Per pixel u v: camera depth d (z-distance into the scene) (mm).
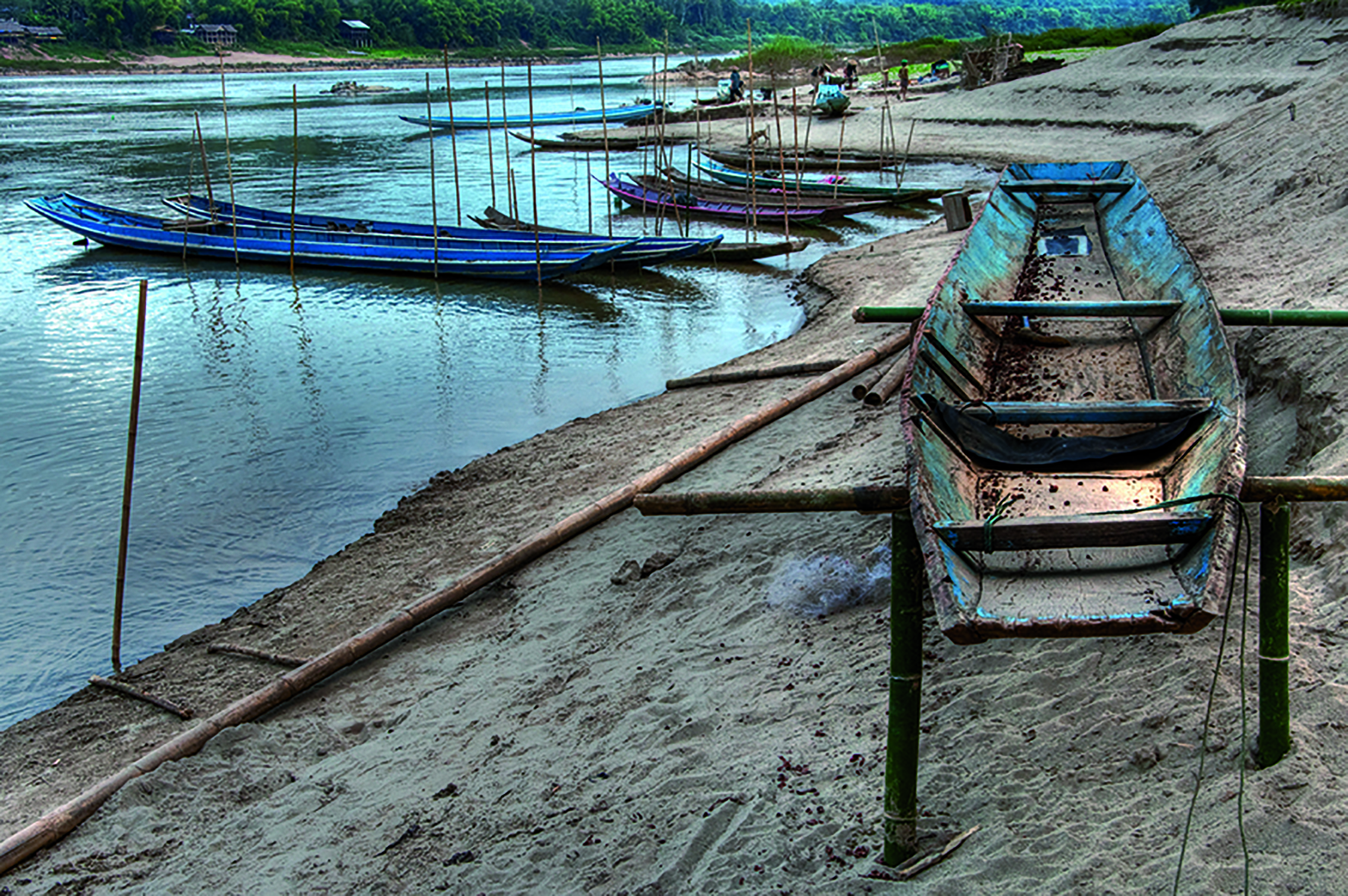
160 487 12711
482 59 151250
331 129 57656
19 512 12070
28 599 10172
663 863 4824
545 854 5180
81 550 11172
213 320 21062
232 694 8172
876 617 6809
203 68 131375
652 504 4703
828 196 31672
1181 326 7469
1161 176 19891
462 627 8719
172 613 9922
